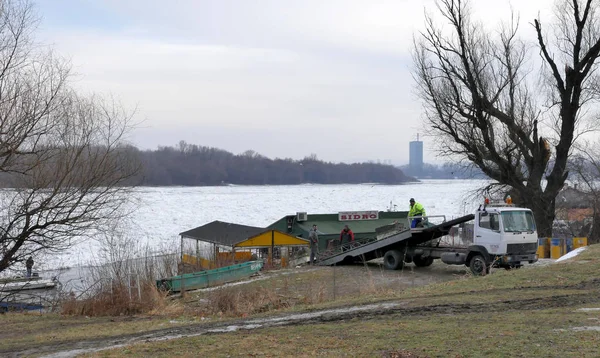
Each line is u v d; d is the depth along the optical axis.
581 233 41.41
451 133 37.59
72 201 23.45
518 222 24.72
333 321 13.67
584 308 13.07
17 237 22.45
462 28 36.47
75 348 12.59
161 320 17.52
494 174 37.38
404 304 15.41
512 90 37.38
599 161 43.16
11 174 22.77
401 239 28.73
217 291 21.19
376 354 9.63
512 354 8.98
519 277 18.77
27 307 24.19
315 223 40.47
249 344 11.11
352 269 29.89
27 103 22.09
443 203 119.31
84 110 24.28
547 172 38.91
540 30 35.53
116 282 22.16
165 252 33.03
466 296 16.08
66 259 37.44
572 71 34.91
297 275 28.03
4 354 12.45
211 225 42.03
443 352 9.40
